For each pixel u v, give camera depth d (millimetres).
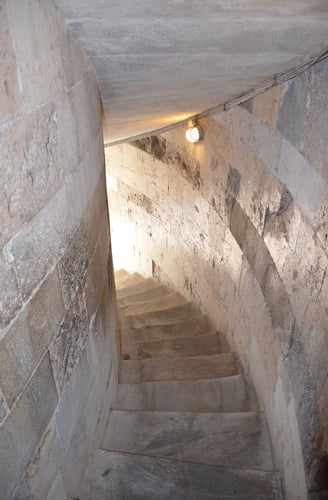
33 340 1277
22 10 1051
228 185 3230
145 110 3066
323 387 1727
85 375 2004
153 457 2354
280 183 2197
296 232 2008
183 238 4852
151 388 3184
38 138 1224
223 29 1400
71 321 1702
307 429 1906
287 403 2236
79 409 1929
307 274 1891
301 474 1943
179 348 4012
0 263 1019
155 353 3975
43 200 1298
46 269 1359
